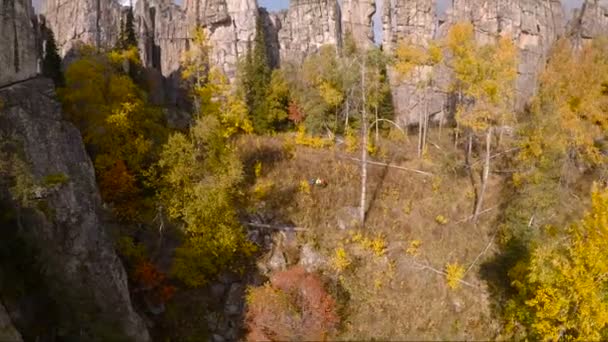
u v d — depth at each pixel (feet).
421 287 95.09
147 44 190.19
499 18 190.49
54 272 72.33
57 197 75.92
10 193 72.84
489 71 104.32
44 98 82.74
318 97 149.38
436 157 136.46
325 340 83.30
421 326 88.43
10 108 78.07
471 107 134.92
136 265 87.35
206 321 87.45
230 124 145.59
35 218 73.15
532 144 109.40
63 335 69.41
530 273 79.41
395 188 120.16
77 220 76.74
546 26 205.46
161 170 98.63
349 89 125.59
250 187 115.75
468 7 197.88
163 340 83.61
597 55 139.64
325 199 113.50
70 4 189.57
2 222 70.54
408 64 132.98
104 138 94.84
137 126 100.78
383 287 94.63
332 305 87.45
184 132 126.93
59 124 82.38
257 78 163.53
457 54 111.55
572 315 73.92
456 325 89.04
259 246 99.25
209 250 88.33
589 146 116.26
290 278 90.43
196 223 88.94
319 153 136.67
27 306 67.82
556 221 98.78
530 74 183.21
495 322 90.12
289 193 114.11
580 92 124.06
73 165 81.51
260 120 158.20
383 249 101.24
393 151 141.18
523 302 85.71
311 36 205.26
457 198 117.70
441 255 101.04
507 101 125.59
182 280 90.33
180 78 184.24
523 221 99.55
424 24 200.85
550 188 101.35
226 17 189.47
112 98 100.27
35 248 71.72
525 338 84.12
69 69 98.27
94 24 184.85
